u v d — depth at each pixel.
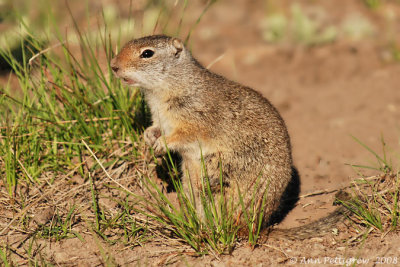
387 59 17.81
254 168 9.37
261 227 9.09
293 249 8.41
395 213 8.62
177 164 10.39
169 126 9.67
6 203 9.40
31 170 9.91
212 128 9.34
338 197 9.79
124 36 13.48
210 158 9.46
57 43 11.28
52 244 8.55
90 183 9.18
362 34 20.34
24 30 11.63
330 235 8.74
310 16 22.56
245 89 9.83
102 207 9.28
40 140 10.22
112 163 10.15
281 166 9.57
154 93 9.58
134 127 10.70
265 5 25.00
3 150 9.95
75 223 8.99
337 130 13.26
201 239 8.38
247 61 19.27
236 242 8.58
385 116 13.68
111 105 10.61
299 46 19.72
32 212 9.16
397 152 11.58
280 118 9.89
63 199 9.48
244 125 9.39
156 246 8.50
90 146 10.25
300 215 9.91
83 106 10.70
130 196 9.67
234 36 21.45
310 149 12.48
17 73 10.78
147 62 9.23
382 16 22.66
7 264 7.75
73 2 19.89
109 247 8.46
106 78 11.18
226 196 9.36
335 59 18.31
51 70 10.73
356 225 8.89
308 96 15.88
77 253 8.38
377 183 9.88
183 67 9.43
